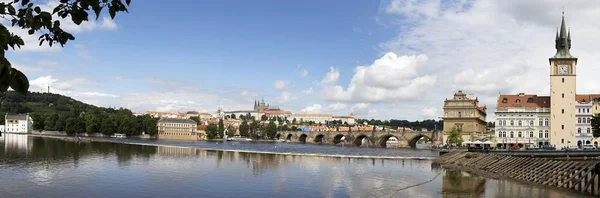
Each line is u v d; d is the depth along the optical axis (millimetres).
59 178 73688
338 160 128125
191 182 73188
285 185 72062
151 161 110312
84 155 123250
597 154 133125
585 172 67312
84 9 11898
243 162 114438
